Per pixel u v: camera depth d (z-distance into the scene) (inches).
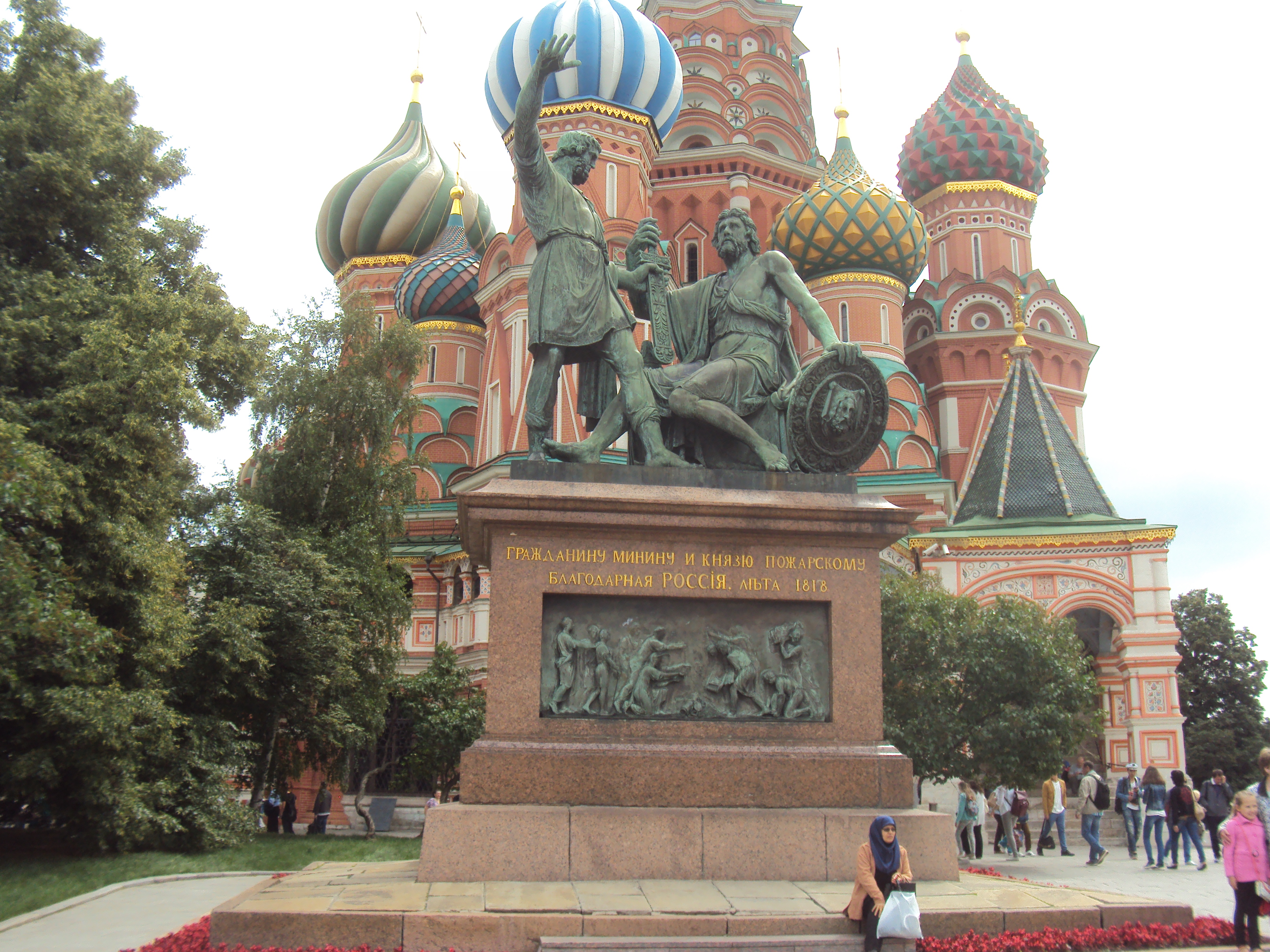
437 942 317.1
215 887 535.8
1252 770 1903.3
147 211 805.2
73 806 639.8
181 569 705.6
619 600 414.0
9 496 499.8
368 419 1032.8
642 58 1583.4
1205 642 2026.3
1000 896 371.2
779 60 2023.9
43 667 566.9
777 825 382.3
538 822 375.2
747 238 489.4
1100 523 1349.7
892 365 1736.0
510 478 419.8
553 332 454.9
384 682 958.4
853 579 424.2
